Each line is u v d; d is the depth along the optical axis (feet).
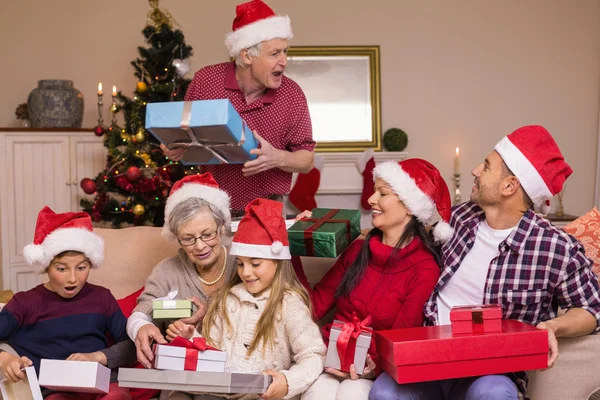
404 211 6.55
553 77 17.24
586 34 17.22
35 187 14.84
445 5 16.97
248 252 6.12
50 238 6.36
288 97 8.07
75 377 5.58
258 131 7.98
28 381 5.62
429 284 6.43
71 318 6.48
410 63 16.99
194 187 6.57
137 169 13.24
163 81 13.80
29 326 6.45
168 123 6.76
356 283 6.64
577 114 17.31
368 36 16.89
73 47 16.44
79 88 16.52
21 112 15.79
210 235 6.35
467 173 17.21
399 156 16.37
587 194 17.43
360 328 5.97
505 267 6.18
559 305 6.33
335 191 15.98
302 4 16.72
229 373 5.41
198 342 5.58
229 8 16.60
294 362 6.50
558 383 6.37
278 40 7.55
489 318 5.62
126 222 14.10
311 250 6.49
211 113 6.64
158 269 6.91
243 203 8.24
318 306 6.92
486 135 17.21
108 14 16.47
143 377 5.48
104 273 7.83
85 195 15.10
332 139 16.85
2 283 14.70
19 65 16.34
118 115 16.58
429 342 5.41
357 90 16.87
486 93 17.16
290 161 7.70
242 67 7.84
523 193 6.15
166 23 14.05
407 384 5.81
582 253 6.08
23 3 16.28
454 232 6.64
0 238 14.64
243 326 6.26
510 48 17.13
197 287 6.78
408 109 17.06
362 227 15.93
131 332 6.20
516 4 17.07
